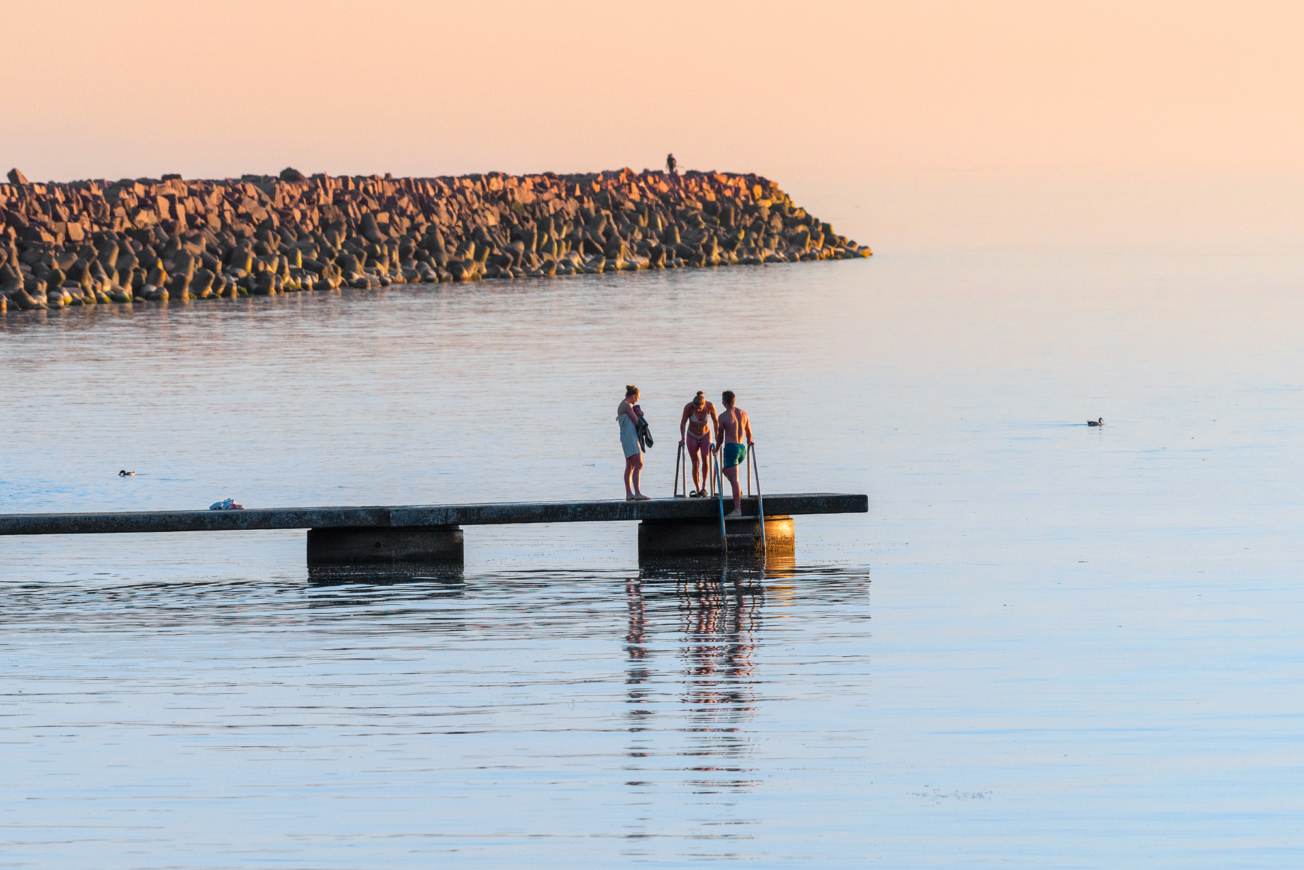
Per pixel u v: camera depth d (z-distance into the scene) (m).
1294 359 134.88
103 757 34.84
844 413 104.31
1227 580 52.91
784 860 28.98
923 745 35.09
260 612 49.88
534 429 98.12
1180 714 37.09
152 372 132.88
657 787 32.66
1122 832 30.11
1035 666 41.50
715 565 57.53
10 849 29.69
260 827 30.70
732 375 127.44
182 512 58.56
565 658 43.09
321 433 97.44
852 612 48.47
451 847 29.69
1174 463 82.50
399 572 57.25
